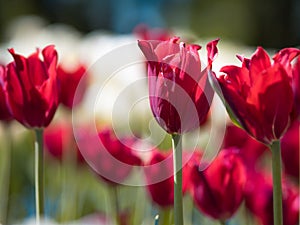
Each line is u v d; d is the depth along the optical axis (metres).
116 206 1.27
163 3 8.01
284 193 1.18
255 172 1.23
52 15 8.59
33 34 2.94
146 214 1.40
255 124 0.98
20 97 1.07
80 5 8.73
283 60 0.99
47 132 1.76
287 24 8.28
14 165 2.02
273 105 0.97
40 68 1.08
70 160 1.56
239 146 1.33
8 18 8.02
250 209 1.20
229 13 8.37
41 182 1.08
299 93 1.05
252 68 0.99
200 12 8.36
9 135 1.48
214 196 1.12
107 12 8.48
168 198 1.20
